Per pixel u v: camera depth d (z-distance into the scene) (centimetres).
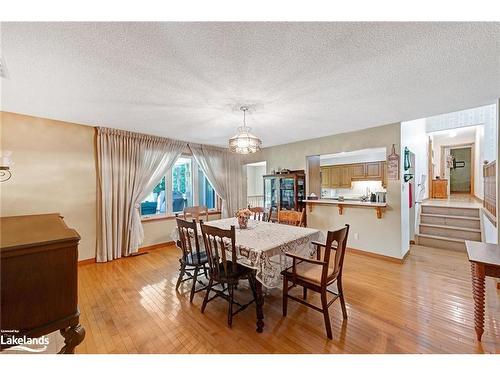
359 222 377
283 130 371
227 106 252
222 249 196
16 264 94
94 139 341
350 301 227
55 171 306
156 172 408
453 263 323
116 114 279
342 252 195
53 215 192
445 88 211
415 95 227
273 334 181
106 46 143
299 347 166
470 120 450
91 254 339
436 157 671
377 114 287
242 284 274
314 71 178
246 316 207
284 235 243
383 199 364
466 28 129
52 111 267
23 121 282
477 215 392
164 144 414
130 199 372
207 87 203
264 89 209
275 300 236
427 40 141
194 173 490
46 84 194
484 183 376
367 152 486
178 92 213
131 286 269
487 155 416
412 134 407
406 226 358
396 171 333
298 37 137
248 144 249
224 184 525
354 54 155
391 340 171
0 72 131
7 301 93
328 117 298
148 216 419
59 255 105
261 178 724
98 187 343
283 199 482
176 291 256
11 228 128
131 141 371
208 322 198
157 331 186
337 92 218
